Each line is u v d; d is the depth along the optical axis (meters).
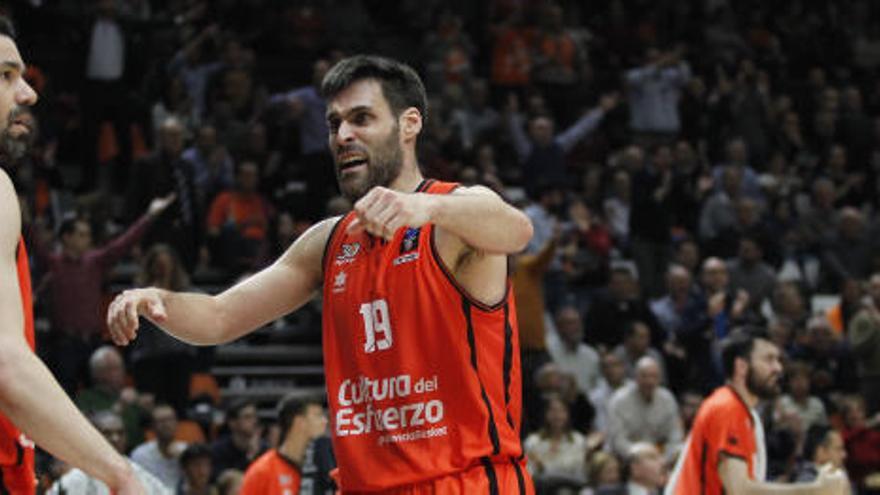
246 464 22.25
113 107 36.19
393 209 7.23
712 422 15.32
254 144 34.75
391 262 8.49
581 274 32.91
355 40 43.06
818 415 27.19
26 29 39.78
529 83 41.91
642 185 36.62
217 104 35.25
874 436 26.27
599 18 46.62
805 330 30.47
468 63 40.88
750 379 15.43
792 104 44.97
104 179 36.12
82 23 38.25
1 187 6.97
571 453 24.38
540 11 42.72
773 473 23.83
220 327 8.95
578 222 34.12
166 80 36.81
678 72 41.47
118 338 8.30
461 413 8.30
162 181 29.73
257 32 42.03
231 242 31.83
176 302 8.69
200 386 27.50
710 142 41.38
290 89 41.66
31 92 7.59
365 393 8.48
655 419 26.06
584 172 39.84
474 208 7.68
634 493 21.14
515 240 7.96
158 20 38.66
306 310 32.22
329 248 8.84
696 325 29.66
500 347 8.46
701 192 37.03
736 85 42.28
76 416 6.56
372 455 8.41
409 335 8.37
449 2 45.25
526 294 27.66
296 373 31.08
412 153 8.80
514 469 8.45
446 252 8.36
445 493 8.21
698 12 47.06
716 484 15.25
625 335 28.95
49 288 26.17
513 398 8.55
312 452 17.33
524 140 38.78
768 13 49.41
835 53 48.19
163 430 21.92
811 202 39.34
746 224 35.66
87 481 14.46
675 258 34.38
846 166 42.44
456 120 38.88
